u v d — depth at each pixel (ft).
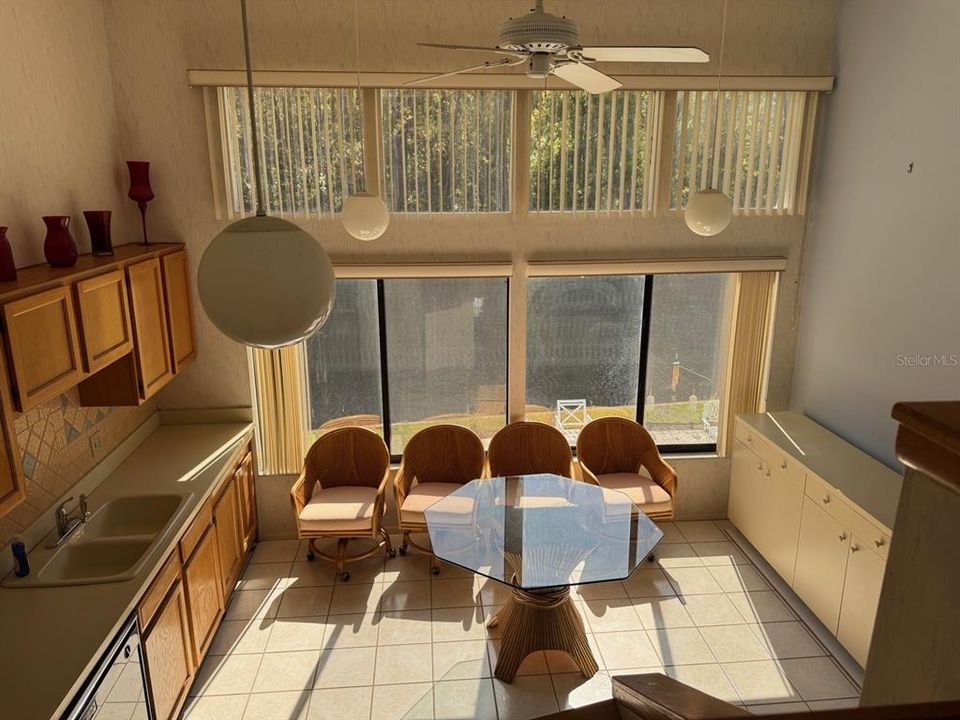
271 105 14.93
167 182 15.11
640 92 15.52
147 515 12.63
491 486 14.94
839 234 15.37
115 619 9.04
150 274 13.20
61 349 9.82
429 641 13.51
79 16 13.16
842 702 11.96
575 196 15.93
